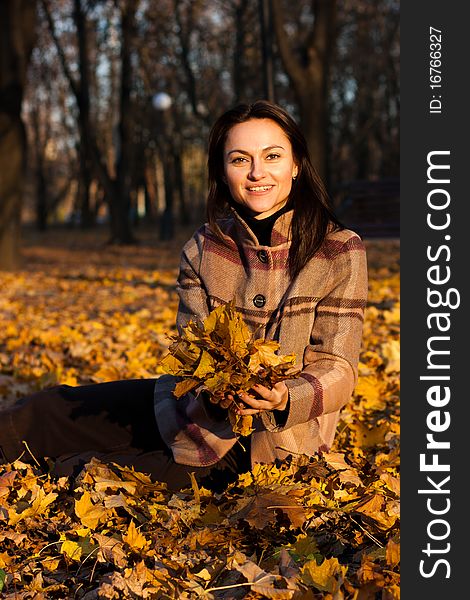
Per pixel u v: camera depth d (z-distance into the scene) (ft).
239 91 97.86
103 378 17.13
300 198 9.32
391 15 107.76
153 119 112.88
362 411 14.35
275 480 9.09
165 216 90.12
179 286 9.89
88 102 83.20
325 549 8.52
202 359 8.08
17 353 20.44
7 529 9.23
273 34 54.80
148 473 9.91
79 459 10.28
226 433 9.41
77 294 38.22
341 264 9.25
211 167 9.56
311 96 51.52
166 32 103.91
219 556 8.24
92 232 127.34
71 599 7.84
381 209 57.26
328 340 9.17
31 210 215.31
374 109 115.34
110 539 8.39
